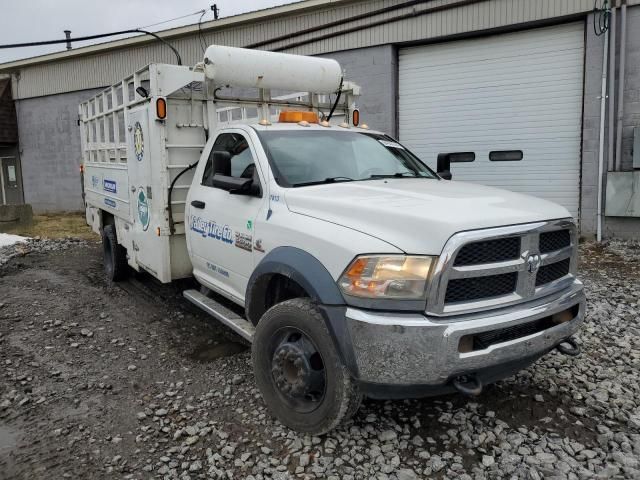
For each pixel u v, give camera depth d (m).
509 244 3.18
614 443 3.34
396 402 3.91
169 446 3.51
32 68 19.03
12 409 4.05
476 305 3.08
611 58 9.49
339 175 4.45
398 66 12.05
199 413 3.90
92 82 17.77
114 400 4.15
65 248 10.86
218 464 3.29
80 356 5.03
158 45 15.99
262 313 4.14
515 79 10.77
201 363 4.81
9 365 4.84
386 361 2.97
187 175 5.60
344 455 3.30
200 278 5.25
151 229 5.75
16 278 8.12
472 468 3.16
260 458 3.33
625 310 5.88
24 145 19.91
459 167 11.59
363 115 12.32
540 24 10.28
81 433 3.69
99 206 8.23
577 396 3.95
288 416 3.55
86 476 3.21
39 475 3.23
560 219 3.42
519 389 4.07
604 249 9.34
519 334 3.24
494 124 11.12
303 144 4.64
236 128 4.87
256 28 13.79
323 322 3.26
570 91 10.24
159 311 6.32
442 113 11.65
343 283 3.15
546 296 3.38
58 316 6.18
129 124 6.19
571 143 10.36
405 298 2.98
